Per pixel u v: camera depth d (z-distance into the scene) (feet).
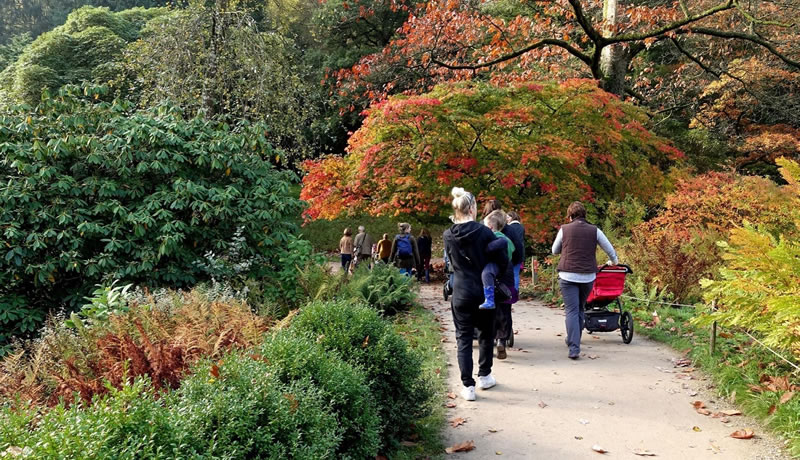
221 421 9.48
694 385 19.04
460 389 19.21
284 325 15.97
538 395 18.34
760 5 66.54
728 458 13.67
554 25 60.70
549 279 42.78
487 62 55.77
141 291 23.38
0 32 182.60
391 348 14.89
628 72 88.74
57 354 15.23
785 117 78.84
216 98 55.72
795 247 16.21
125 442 7.70
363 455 12.51
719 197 41.16
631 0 69.31
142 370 12.53
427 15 57.06
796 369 17.30
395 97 48.80
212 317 17.49
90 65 98.12
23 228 25.76
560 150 43.06
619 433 15.26
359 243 53.42
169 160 28.19
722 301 17.46
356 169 48.62
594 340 25.96
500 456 13.99
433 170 44.98
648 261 32.99
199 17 53.57
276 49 58.39
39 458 7.09
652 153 52.70
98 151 26.68
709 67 70.38
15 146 25.81
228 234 29.40
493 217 22.09
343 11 102.99
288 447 10.00
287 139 61.36
